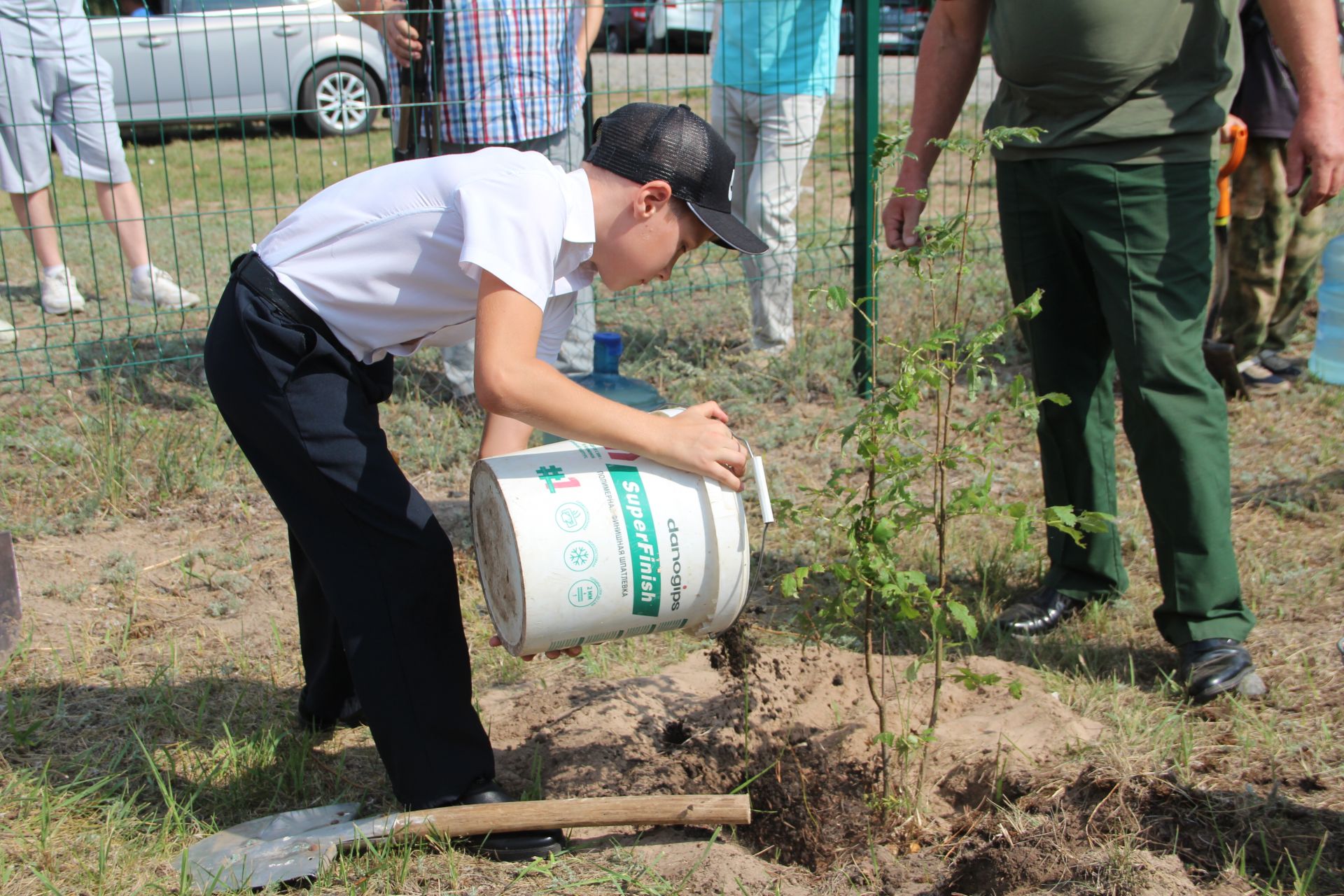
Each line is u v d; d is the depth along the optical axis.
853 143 5.42
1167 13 2.96
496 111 4.79
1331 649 3.24
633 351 5.83
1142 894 2.24
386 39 4.81
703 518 2.35
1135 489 4.41
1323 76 2.83
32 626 3.44
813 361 5.61
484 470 2.34
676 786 2.74
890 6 13.00
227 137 12.20
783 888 2.43
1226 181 4.61
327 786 2.78
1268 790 2.63
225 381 2.33
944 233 2.57
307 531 2.40
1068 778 2.66
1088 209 3.11
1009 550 3.75
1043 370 3.44
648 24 5.66
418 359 5.68
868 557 2.44
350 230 2.27
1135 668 3.30
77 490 4.32
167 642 3.44
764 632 3.50
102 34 10.20
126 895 2.34
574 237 2.22
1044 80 3.11
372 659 2.39
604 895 2.37
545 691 3.19
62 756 2.84
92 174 6.02
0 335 5.83
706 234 2.34
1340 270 5.16
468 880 2.40
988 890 2.38
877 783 2.70
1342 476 4.40
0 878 2.35
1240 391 5.18
